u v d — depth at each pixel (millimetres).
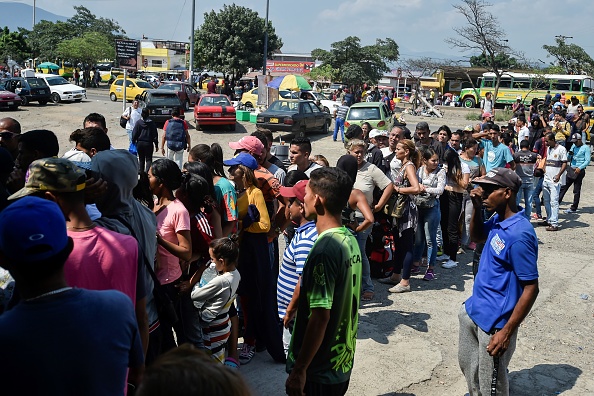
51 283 2047
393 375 5066
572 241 10070
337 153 20516
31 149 4113
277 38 44250
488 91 44531
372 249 7441
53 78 33188
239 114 26734
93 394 2043
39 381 1946
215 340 4379
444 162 8047
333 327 3141
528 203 10914
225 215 4699
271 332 4973
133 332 2227
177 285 4164
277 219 5172
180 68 73562
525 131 16812
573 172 12250
